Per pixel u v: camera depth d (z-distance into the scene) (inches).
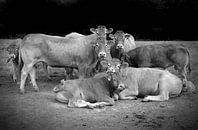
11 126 233.1
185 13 850.1
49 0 871.1
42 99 302.0
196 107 276.1
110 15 882.1
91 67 350.6
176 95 306.3
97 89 284.4
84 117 252.4
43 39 330.3
